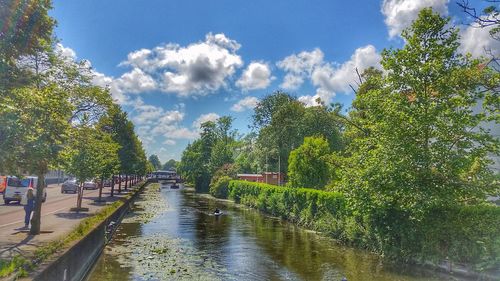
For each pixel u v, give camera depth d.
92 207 31.56
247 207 45.34
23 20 8.39
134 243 20.95
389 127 16.27
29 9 8.49
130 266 15.48
